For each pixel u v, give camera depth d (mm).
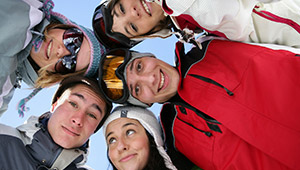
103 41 1174
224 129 990
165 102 1126
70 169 1087
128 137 1098
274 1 865
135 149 1086
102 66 1118
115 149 1090
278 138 926
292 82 930
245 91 962
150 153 1105
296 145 914
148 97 1087
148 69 1082
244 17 980
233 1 938
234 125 961
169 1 915
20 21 1016
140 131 1108
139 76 1079
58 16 1144
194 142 1042
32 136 1053
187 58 1107
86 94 1107
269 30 1073
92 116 1105
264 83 951
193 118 1039
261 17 1062
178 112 1067
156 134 1110
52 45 1114
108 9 1108
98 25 1146
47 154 1055
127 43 1152
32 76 1155
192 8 928
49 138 1064
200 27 1003
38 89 1198
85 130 1088
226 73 996
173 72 1087
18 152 1025
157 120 1179
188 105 1041
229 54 1028
